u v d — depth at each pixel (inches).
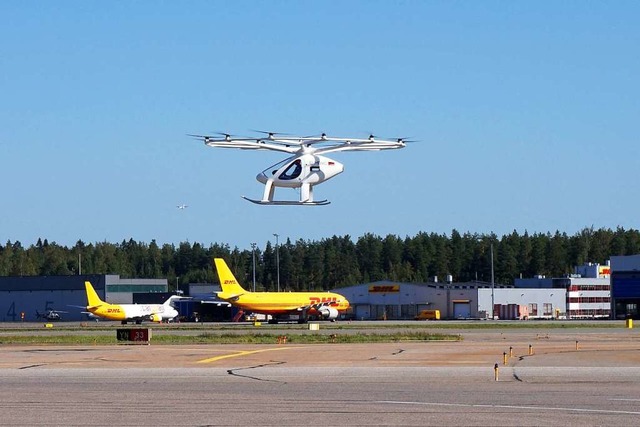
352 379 2511.1
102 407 1913.1
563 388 2229.3
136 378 2583.7
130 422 1707.7
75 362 3213.6
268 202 2647.6
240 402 1987.0
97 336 5388.8
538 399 2000.5
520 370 2760.8
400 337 4729.3
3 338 5068.9
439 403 1943.9
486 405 1903.3
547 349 3772.1
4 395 2142.0
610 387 2247.8
